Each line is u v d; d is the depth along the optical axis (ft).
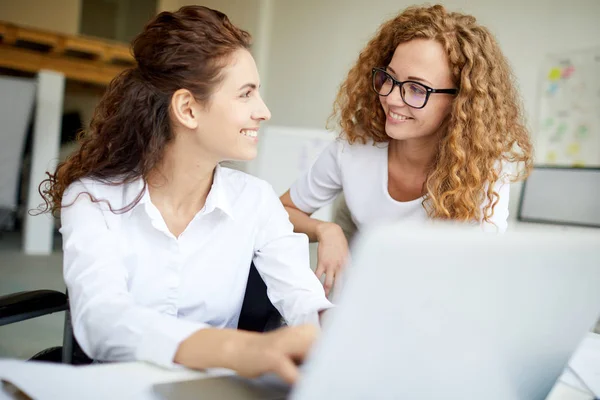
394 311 1.51
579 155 8.73
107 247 3.09
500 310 1.74
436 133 4.54
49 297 3.56
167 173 3.36
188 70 3.04
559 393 2.46
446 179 4.39
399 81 4.32
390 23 4.72
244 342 2.19
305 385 1.52
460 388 1.84
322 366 1.50
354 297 1.45
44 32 18.94
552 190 8.67
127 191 3.36
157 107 3.21
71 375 2.11
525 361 1.99
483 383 1.90
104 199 3.27
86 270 2.94
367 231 1.46
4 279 12.25
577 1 8.77
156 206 3.45
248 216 3.77
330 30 14.16
